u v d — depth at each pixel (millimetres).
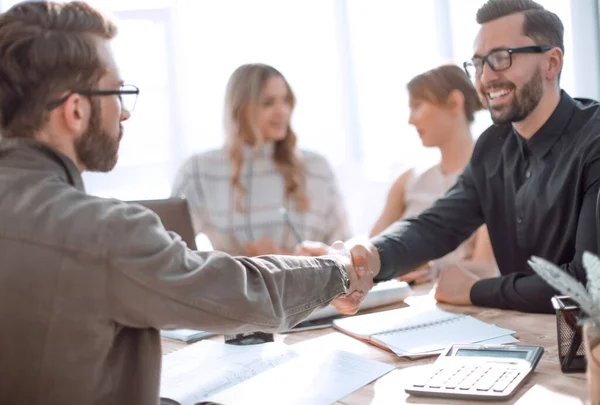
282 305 1184
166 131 4129
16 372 1047
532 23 1755
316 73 4023
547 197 1791
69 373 1033
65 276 1016
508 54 1758
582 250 1659
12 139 1112
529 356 1294
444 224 1990
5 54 1101
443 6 3562
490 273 2238
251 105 2926
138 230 1035
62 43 1104
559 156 1778
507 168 1928
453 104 2604
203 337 1672
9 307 1030
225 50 4070
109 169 1201
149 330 1091
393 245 1878
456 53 3553
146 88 4090
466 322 1592
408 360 1392
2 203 1051
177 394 1252
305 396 1216
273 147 3020
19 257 1024
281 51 4039
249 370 1355
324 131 4059
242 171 2986
